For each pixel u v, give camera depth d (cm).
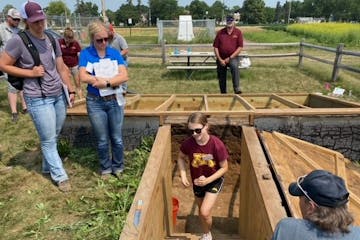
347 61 1245
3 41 586
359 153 467
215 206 457
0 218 317
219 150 312
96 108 351
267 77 995
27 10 301
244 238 368
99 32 325
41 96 326
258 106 630
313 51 1572
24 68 315
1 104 710
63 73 355
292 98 628
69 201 339
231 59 699
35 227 304
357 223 290
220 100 625
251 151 355
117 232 285
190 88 898
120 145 381
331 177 152
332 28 3020
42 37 321
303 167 373
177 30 2544
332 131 460
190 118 306
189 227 429
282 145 417
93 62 338
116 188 364
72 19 2436
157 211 303
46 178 386
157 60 1361
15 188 367
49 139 347
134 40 2727
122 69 352
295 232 153
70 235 293
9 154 460
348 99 754
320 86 887
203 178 313
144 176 298
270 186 280
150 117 463
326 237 146
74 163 420
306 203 154
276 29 4903
